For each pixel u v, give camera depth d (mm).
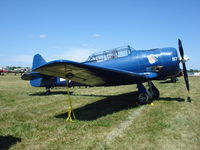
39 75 10734
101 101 7859
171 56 7234
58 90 13016
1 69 46625
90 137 3764
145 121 4605
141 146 3234
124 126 4324
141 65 7465
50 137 3861
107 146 3305
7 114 5918
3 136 3969
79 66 4996
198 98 7500
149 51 7609
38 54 12227
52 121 5031
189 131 3801
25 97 9641
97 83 7293
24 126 4629
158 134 3717
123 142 3436
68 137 3820
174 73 7383
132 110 5844
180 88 11492
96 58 8359
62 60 4637
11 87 15562
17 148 3377
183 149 3045
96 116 5371
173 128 4012
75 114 5734
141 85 7059
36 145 3484
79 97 9320
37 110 6465
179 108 5785
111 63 7891
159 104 6523
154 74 7195
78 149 3254
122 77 6613
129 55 7812
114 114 5457
